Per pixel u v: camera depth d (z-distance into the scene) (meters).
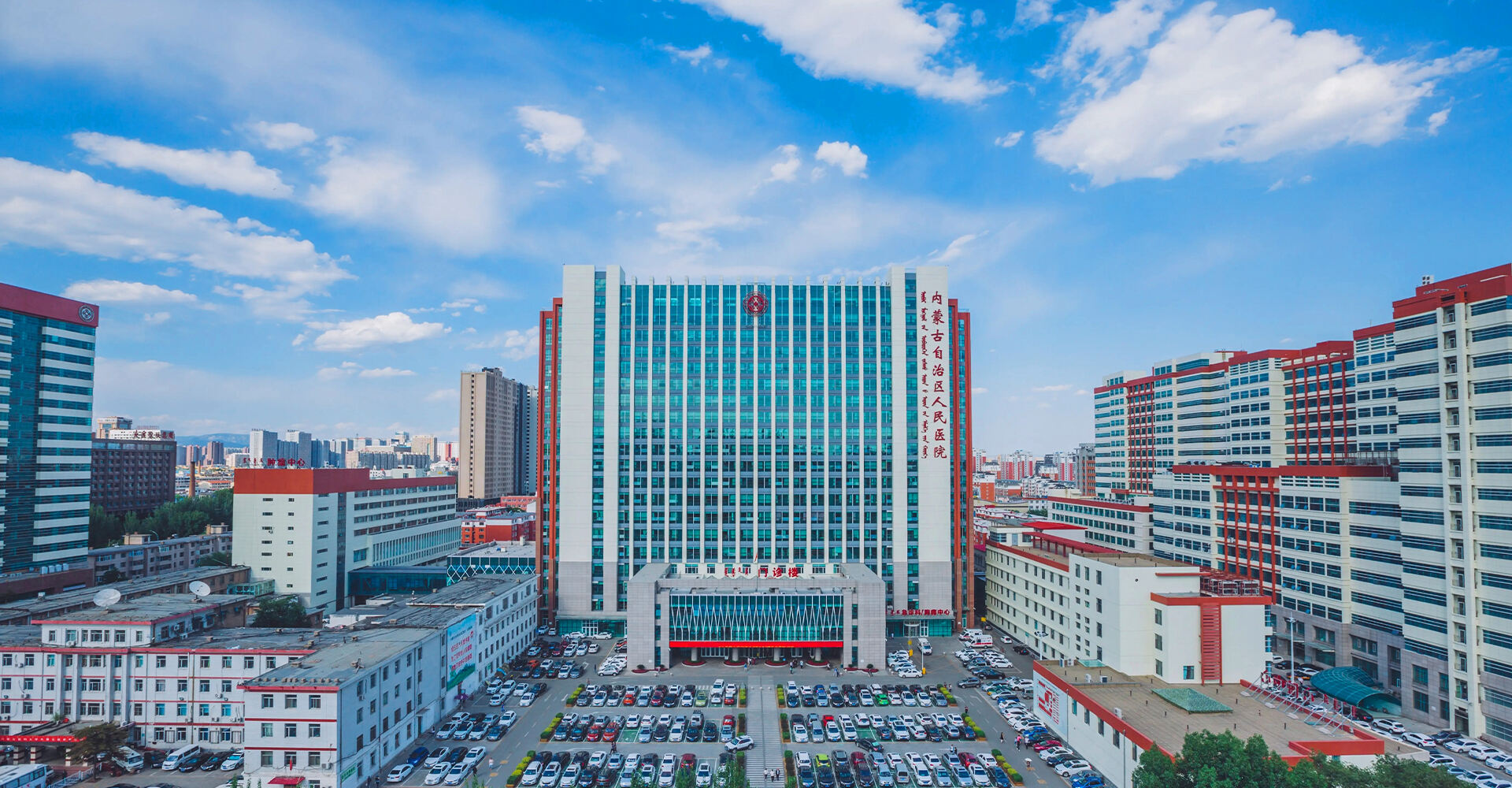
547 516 151.62
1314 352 155.12
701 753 88.38
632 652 123.81
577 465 149.75
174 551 193.12
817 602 125.12
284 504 151.25
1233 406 173.50
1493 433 87.38
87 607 114.38
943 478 150.50
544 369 153.00
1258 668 95.00
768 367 151.50
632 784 68.88
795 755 87.38
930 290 153.62
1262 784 59.22
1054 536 149.75
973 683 115.12
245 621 116.31
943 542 149.62
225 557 171.12
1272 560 130.88
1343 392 145.75
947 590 149.00
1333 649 116.06
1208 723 77.69
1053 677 95.12
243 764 83.56
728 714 102.00
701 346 151.88
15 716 91.00
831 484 149.62
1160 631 96.44
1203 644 94.38
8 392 137.88
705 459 149.62
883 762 84.12
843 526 149.12
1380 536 108.62
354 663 83.75
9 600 127.75
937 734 94.44
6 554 136.88
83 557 152.75
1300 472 124.12
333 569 157.00
